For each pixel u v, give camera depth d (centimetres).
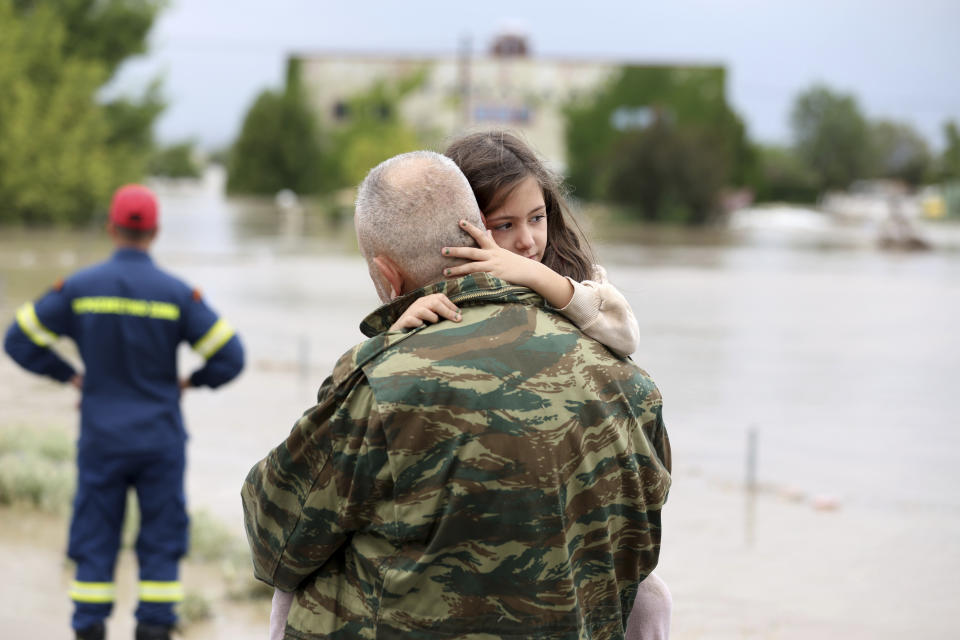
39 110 3569
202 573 525
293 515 186
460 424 174
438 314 183
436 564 175
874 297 2220
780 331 1653
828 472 781
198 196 7431
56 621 450
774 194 8331
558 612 177
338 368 183
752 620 466
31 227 3628
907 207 8350
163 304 436
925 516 660
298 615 191
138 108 4022
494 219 216
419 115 6538
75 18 3825
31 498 633
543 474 175
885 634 450
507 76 6462
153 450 429
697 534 614
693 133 5472
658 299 2084
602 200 5491
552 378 180
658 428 196
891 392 1141
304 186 6412
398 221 187
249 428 866
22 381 1065
